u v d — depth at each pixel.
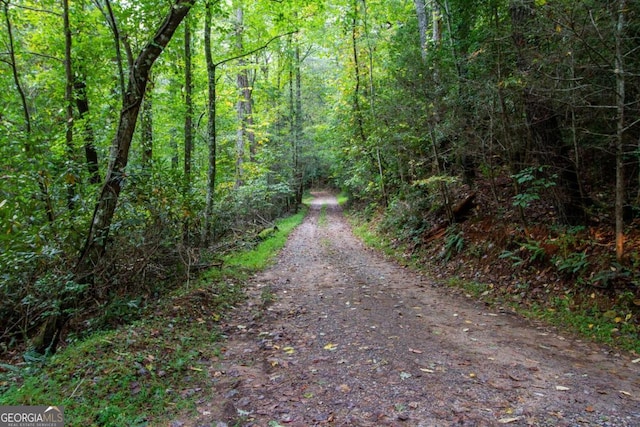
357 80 18.91
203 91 13.66
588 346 4.69
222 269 9.47
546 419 3.01
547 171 7.28
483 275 7.87
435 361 4.23
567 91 6.05
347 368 4.12
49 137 7.26
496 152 8.73
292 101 26.92
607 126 6.62
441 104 8.96
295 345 4.94
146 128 10.50
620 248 5.67
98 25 9.28
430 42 10.76
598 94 6.08
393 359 4.31
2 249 4.93
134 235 6.78
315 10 11.54
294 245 14.66
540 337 5.02
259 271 10.08
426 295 7.35
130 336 4.72
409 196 13.00
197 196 9.63
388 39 18.36
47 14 9.45
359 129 19.02
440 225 10.90
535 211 8.36
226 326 5.82
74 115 9.83
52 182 5.61
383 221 15.24
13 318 6.03
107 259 6.35
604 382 3.68
